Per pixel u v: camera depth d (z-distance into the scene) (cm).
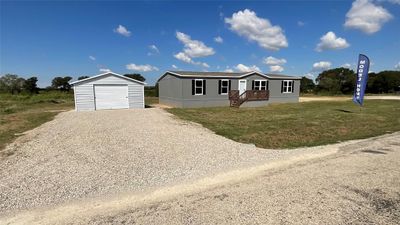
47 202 407
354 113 1688
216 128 1118
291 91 2759
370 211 371
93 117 1457
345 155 671
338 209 376
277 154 693
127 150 727
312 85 6216
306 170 550
